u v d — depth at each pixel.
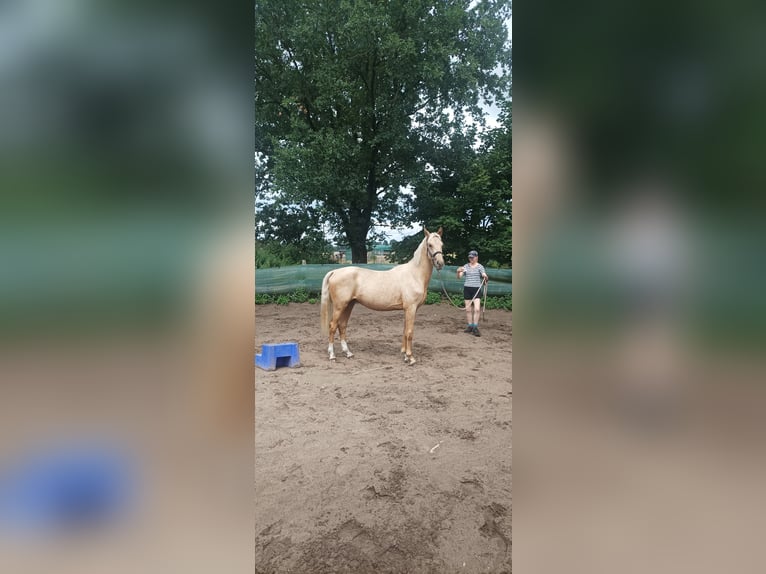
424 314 8.99
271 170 11.30
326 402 3.61
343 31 10.58
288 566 1.65
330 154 10.75
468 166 11.62
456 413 3.35
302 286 10.43
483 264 11.30
